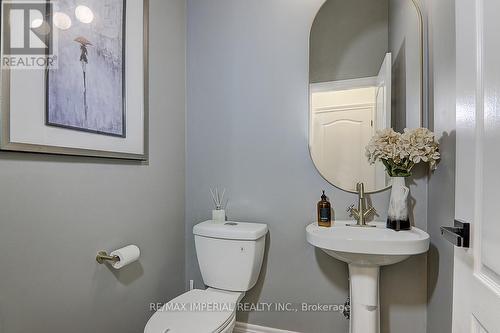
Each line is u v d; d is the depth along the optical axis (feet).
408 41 5.04
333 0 5.50
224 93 6.11
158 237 5.44
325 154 5.46
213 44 6.19
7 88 2.98
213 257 5.36
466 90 2.35
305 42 5.61
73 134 3.70
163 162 5.63
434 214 4.48
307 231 4.66
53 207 3.50
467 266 2.33
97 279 4.10
